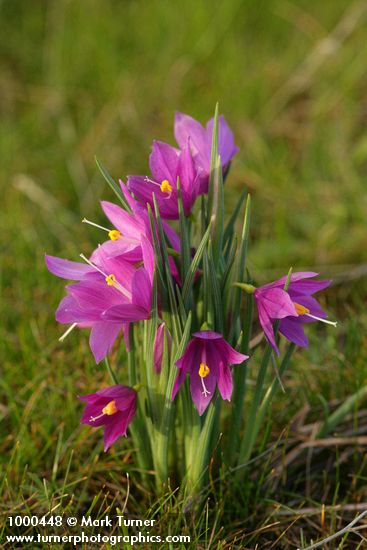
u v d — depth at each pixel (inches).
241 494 29.9
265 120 43.6
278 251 37.0
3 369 33.2
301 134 43.3
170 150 28.1
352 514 30.3
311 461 31.3
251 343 32.1
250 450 29.7
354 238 37.5
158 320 28.2
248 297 28.2
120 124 43.7
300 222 38.1
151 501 30.3
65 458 31.1
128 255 27.8
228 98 44.2
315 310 28.1
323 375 32.7
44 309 34.8
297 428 31.4
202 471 29.3
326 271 36.7
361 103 44.7
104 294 27.8
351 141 42.5
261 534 30.0
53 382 32.5
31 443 31.0
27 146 42.6
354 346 32.9
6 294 35.5
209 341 27.9
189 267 28.0
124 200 28.2
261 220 38.3
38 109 44.9
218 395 28.7
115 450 31.4
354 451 31.0
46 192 39.6
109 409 28.0
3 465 31.0
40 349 33.3
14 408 31.5
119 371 32.6
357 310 35.5
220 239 28.3
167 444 29.2
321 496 30.9
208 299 28.1
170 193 27.9
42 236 37.3
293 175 40.8
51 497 29.7
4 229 37.4
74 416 31.7
